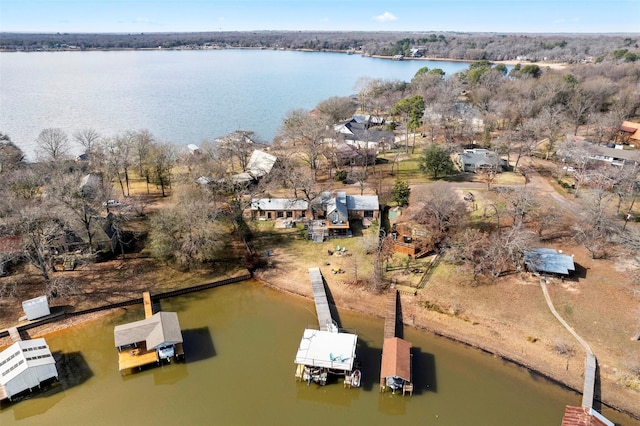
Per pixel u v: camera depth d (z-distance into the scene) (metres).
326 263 66.94
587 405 43.00
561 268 59.75
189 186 78.56
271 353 51.09
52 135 105.31
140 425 42.22
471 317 55.41
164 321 51.38
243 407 44.31
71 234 64.62
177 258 63.91
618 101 131.00
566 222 72.50
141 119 167.00
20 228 61.66
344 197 80.00
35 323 53.44
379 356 50.47
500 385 46.56
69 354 50.28
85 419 42.84
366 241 69.25
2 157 88.69
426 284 61.38
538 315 54.59
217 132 150.62
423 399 44.97
